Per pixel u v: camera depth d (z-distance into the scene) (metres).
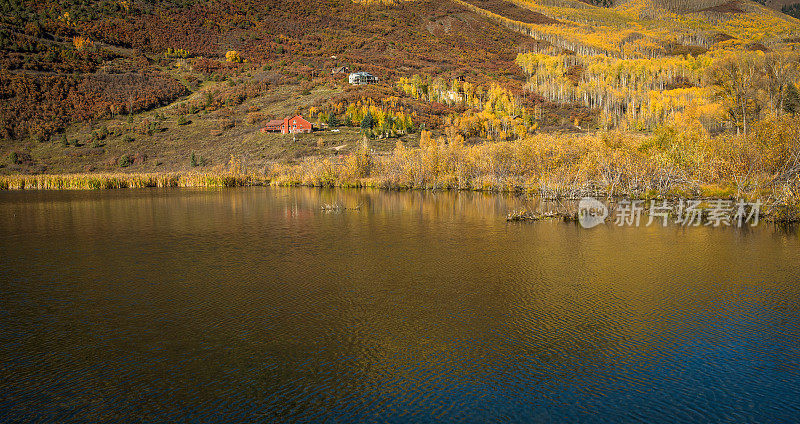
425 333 17.48
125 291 22.67
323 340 16.98
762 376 14.34
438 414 12.64
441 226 39.78
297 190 78.31
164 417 12.70
